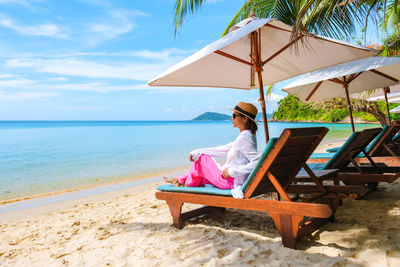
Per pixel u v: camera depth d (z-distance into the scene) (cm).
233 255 237
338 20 456
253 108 282
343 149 370
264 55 452
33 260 273
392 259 205
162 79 415
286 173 289
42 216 491
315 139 279
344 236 258
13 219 490
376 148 460
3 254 299
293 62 468
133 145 2450
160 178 937
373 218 301
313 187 316
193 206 452
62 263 256
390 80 597
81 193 741
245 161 280
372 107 1523
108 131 6066
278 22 347
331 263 208
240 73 484
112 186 832
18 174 1136
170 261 239
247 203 261
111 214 446
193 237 294
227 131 5359
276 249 242
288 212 237
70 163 1418
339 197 283
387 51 852
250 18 384
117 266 239
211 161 302
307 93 669
